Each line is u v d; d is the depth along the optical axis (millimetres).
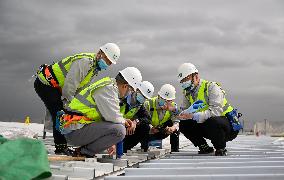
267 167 2996
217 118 4566
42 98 4430
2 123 11000
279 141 9750
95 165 3105
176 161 3918
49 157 3492
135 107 5152
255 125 16750
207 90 4715
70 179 2600
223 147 4617
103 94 3662
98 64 4371
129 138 5359
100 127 3693
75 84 4230
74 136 3785
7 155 2018
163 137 5996
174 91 5801
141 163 3619
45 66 4402
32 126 10648
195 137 5055
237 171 2986
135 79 4031
